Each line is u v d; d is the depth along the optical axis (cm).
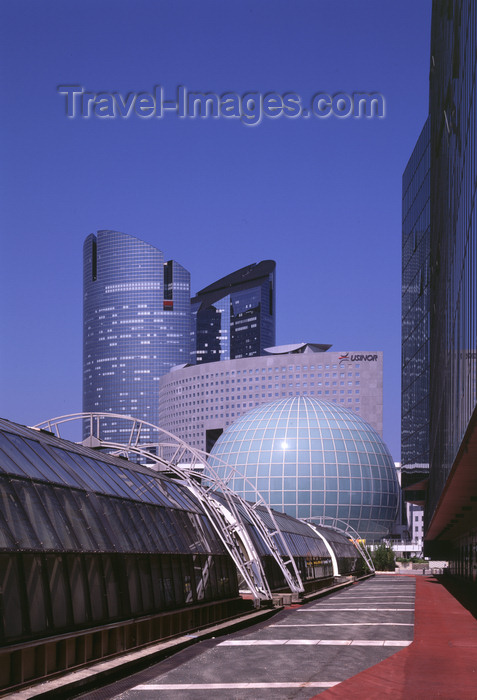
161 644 3322
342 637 3750
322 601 6831
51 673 2388
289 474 19962
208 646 3391
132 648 3062
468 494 6669
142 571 3362
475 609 5622
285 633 3969
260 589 5456
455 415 4584
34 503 2597
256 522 6406
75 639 2575
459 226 4400
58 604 2519
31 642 2266
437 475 8369
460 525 9975
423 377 16838
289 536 8031
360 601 6700
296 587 6619
